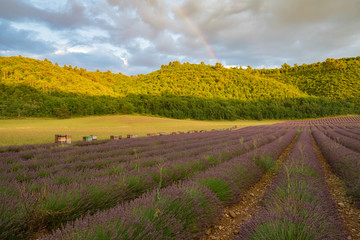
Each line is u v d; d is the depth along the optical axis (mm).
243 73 173250
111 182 4078
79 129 38781
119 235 2002
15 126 47312
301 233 2213
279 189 3879
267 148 9992
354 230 3193
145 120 69375
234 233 3182
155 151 9852
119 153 9828
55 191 3506
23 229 2730
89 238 1957
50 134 25672
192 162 6523
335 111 99688
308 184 4164
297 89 142750
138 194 4277
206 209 3271
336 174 7086
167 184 4949
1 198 2754
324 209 3199
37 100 77875
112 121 63719
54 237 2033
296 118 100500
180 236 2547
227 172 5027
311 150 10180
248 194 5141
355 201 4324
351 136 19141
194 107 97625
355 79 134250
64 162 7410
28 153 9203
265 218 2600
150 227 2172
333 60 176000
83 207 3258
